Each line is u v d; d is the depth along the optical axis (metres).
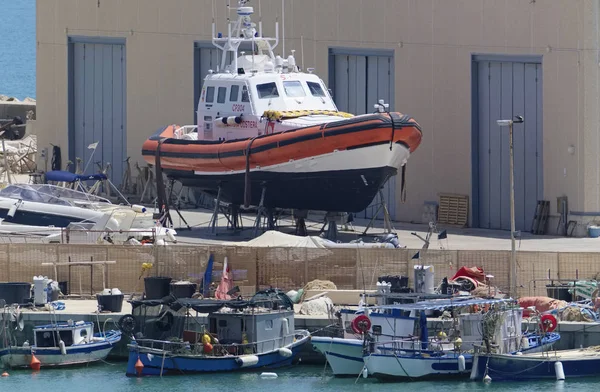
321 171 150.25
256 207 163.00
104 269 135.12
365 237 156.88
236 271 134.12
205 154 159.38
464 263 132.75
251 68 162.50
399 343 117.44
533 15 159.38
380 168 148.50
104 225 154.00
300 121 154.75
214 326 121.94
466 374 117.12
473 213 166.75
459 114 167.50
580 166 155.50
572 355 118.88
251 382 117.75
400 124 146.75
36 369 122.00
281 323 122.19
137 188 197.38
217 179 159.62
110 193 197.88
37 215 161.00
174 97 196.50
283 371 121.62
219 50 191.62
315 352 124.19
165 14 196.88
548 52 158.00
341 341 118.31
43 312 126.75
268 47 165.00
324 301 126.81
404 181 159.50
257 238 140.75
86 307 130.25
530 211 162.25
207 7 192.50
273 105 157.62
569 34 155.88
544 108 159.00
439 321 121.38
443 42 168.75
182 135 172.00
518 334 119.19
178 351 119.81
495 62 164.50
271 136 152.50
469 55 166.12
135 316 121.94
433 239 156.38
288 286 134.00
